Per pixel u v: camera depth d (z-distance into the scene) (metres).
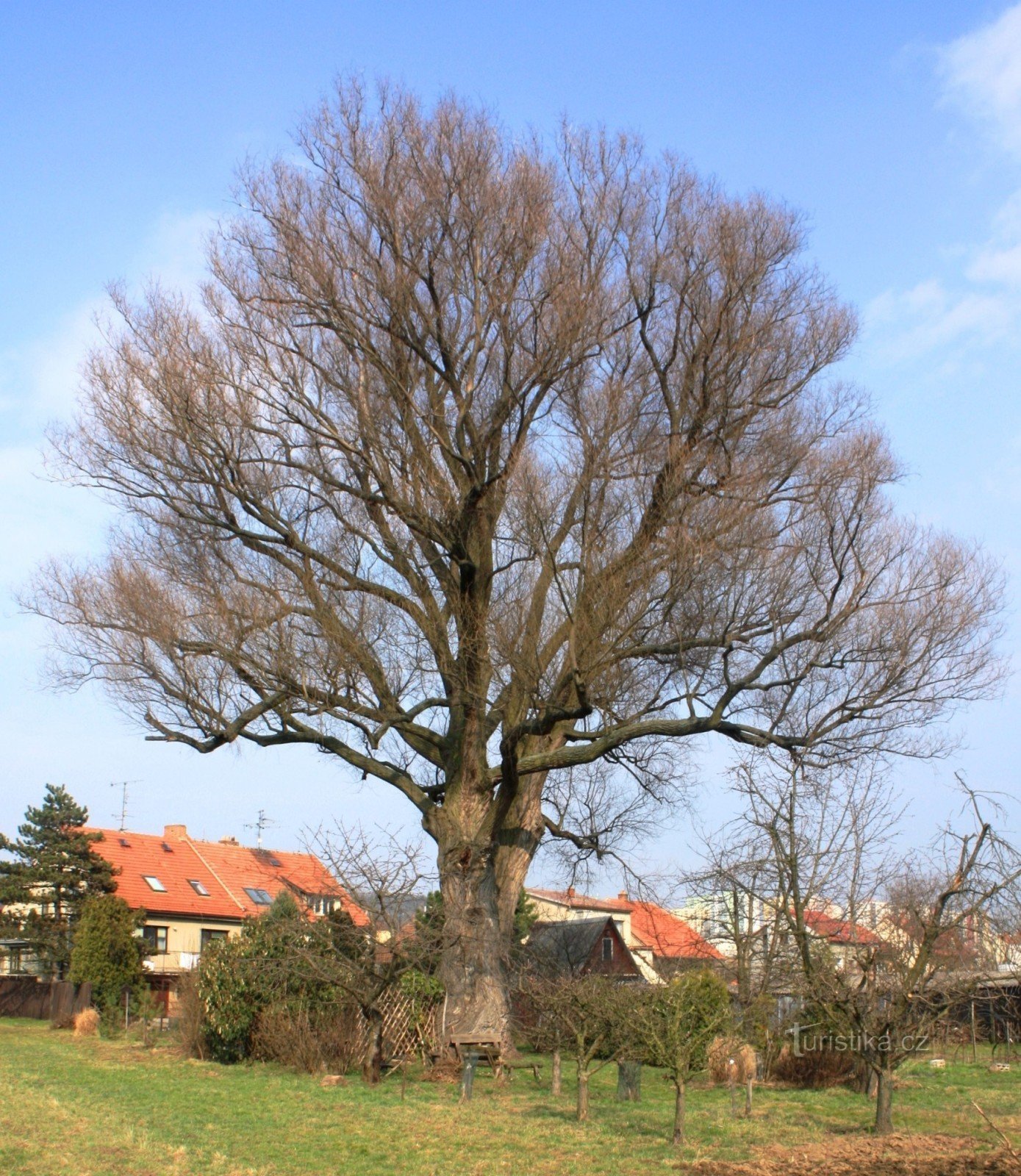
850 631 18.12
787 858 12.17
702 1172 9.45
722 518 17.73
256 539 19.50
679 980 13.06
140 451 18.81
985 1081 18.59
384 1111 12.66
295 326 18.42
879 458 17.92
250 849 46.34
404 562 20.27
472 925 18.64
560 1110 13.27
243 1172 8.94
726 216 18.53
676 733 18.11
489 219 17.84
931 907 12.47
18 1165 8.80
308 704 19.11
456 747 20.05
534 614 18.92
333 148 18.16
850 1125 12.41
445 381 18.58
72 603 18.94
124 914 30.47
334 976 15.12
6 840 37.22
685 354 18.67
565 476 18.95
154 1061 18.16
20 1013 33.28
